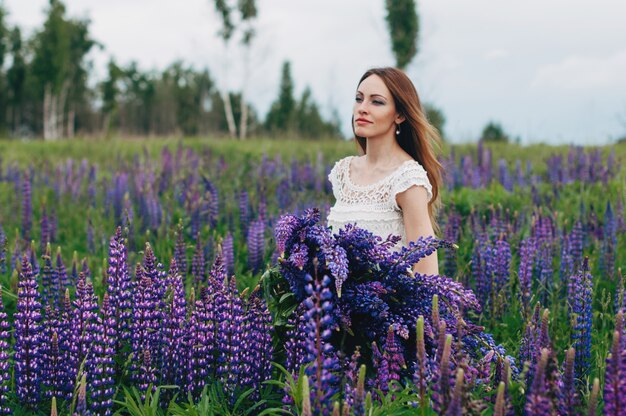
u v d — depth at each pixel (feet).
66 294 12.21
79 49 201.87
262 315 12.25
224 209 26.96
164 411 11.90
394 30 96.32
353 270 11.81
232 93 184.44
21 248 22.03
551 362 9.12
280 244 11.68
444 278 11.62
